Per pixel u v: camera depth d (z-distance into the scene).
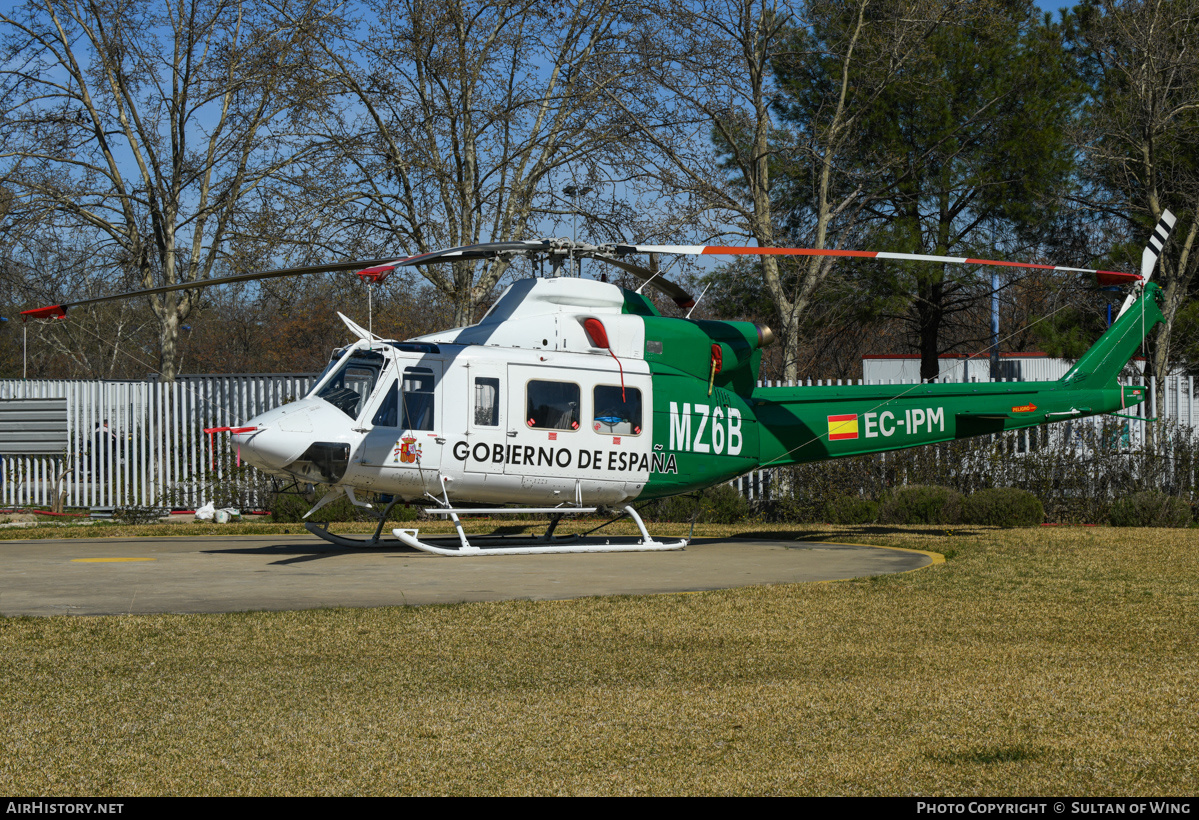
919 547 13.14
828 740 4.66
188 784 4.16
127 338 56.22
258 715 5.11
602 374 12.41
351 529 16.55
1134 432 21.23
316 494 13.32
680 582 9.65
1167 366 25.81
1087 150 24.72
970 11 22.88
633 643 6.79
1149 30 23.73
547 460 12.10
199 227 24.75
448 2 19.33
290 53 20.98
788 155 24.50
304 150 22.83
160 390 21.36
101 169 24.02
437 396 11.75
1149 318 15.09
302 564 11.08
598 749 4.57
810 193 26.66
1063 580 9.57
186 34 23.56
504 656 6.41
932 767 4.29
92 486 21.56
